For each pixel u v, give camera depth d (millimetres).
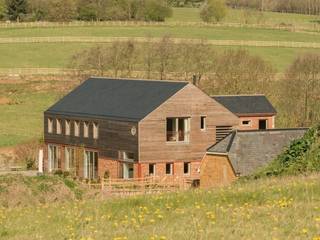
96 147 146500
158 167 138875
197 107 142500
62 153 155000
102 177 135750
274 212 50375
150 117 137750
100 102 151125
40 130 196875
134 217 53062
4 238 48469
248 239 42438
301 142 80562
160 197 61281
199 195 60969
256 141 118562
